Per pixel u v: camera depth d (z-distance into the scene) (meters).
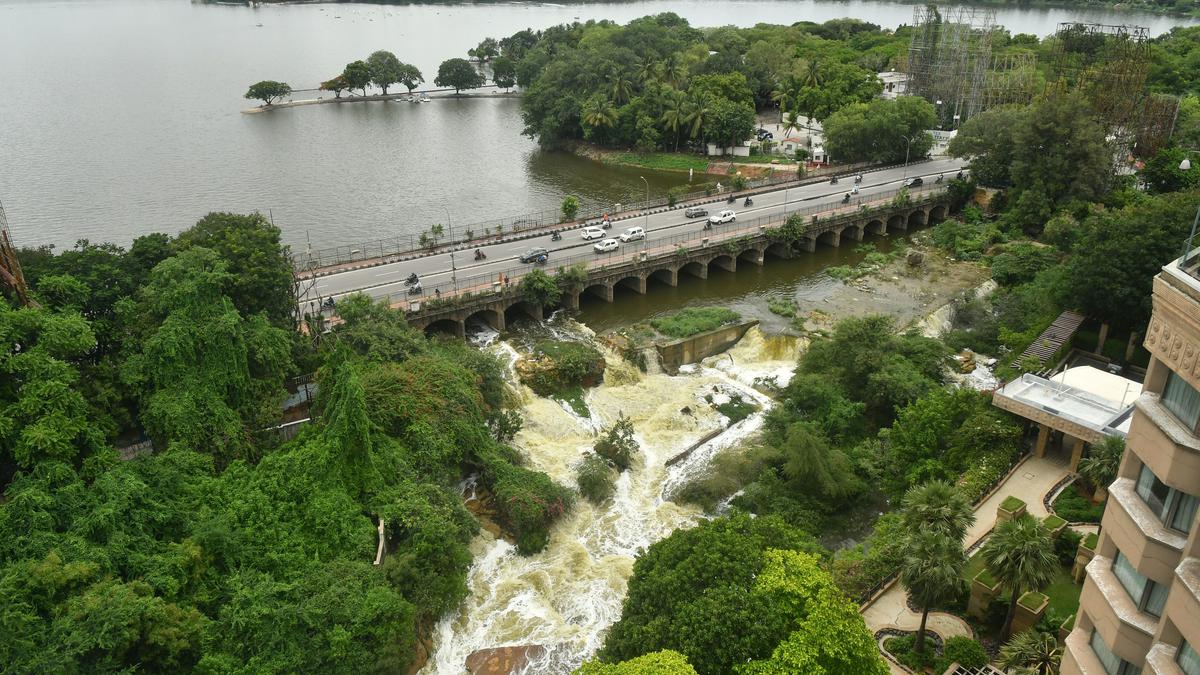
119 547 63.94
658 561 61.06
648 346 119.50
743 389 115.62
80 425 73.12
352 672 64.50
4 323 73.69
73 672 54.16
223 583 68.00
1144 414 36.81
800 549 64.06
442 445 87.69
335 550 74.19
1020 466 86.19
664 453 100.12
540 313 131.75
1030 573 59.12
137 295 90.50
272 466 80.12
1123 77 189.50
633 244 152.62
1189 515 35.00
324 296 123.44
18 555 61.16
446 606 74.38
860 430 100.81
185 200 192.62
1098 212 140.00
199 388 83.56
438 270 136.25
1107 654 39.69
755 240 158.62
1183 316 34.31
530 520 82.88
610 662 57.09
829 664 50.38
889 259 162.38
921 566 60.16
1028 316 123.31
